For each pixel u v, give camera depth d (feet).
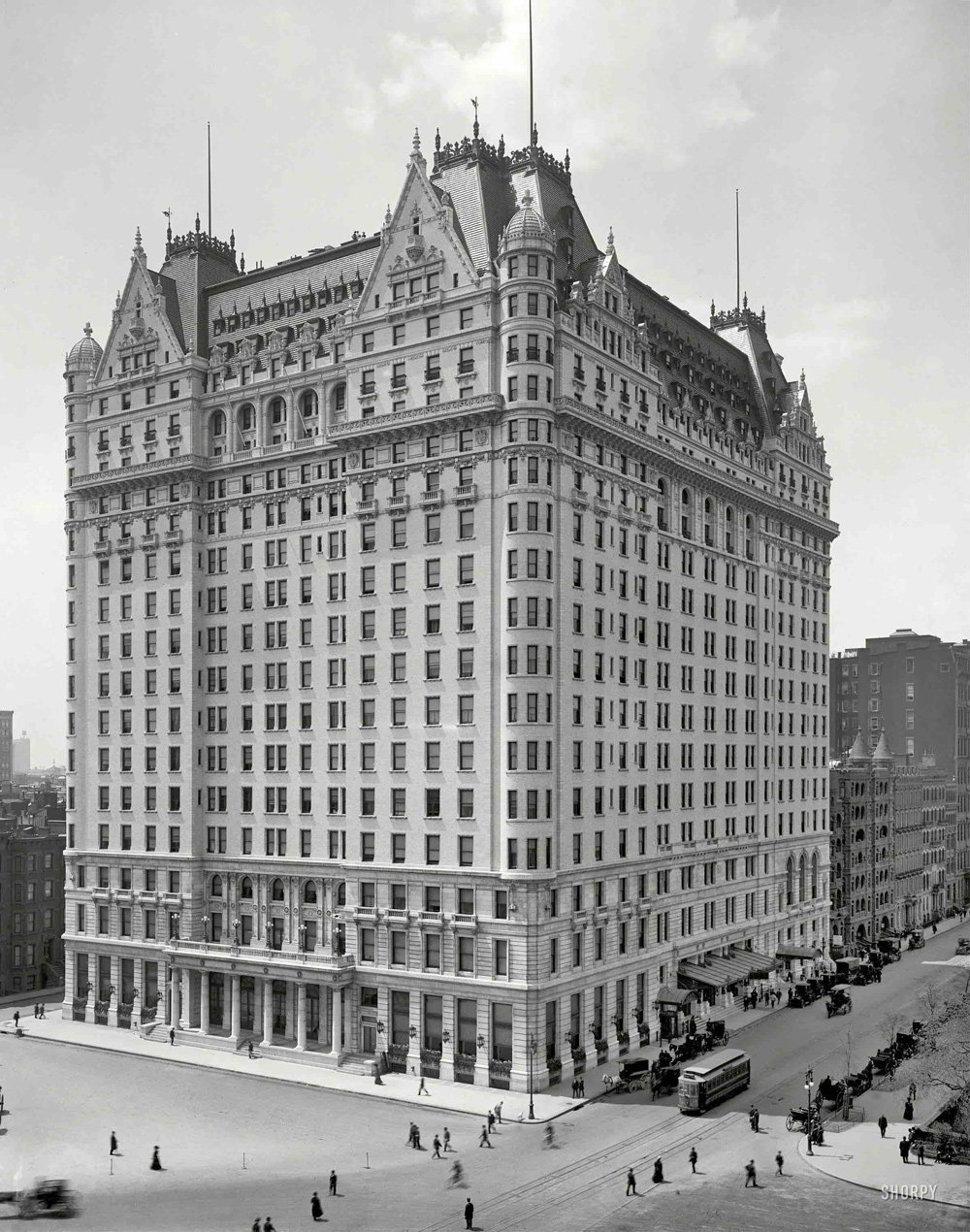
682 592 339.16
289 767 314.55
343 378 314.96
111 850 346.33
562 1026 273.54
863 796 472.03
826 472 444.14
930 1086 234.17
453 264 291.17
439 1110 248.93
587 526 291.79
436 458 288.10
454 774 279.49
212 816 329.31
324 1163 214.90
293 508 320.70
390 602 294.46
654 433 324.60
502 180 312.71
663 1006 313.32
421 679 287.07
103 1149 223.92
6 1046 315.37
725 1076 253.44
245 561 329.31
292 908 311.27
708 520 358.23
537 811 268.00
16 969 396.98
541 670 271.08
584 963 282.77
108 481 352.28
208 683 334.03
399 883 286.25
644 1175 206.90
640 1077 268.62
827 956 419.95
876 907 481.46
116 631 351.67
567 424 284.00
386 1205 192.44
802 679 419.95
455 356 287.28
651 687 318.86
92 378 364.17
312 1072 280.72
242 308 350.02
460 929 272.92
